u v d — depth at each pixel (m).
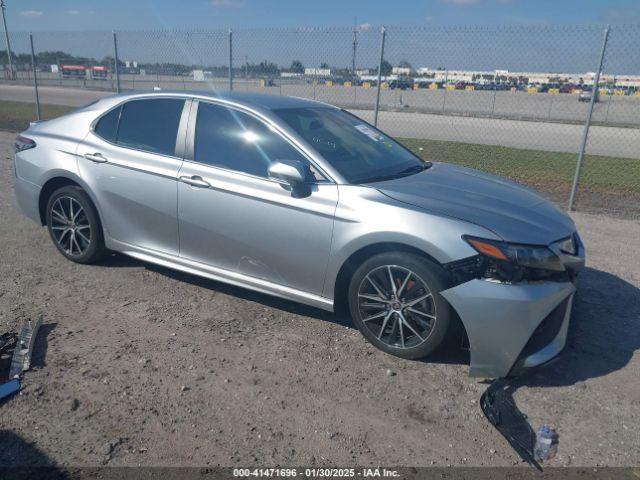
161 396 3.10
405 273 3.46
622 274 5.22
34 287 4.49
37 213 5.09
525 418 3.04
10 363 3.36
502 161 12.58
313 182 3.75
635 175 11.16
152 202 4.34
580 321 4.21
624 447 2.82
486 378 3.41
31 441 2.71
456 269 3.30
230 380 3.29
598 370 3.55
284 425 2.90
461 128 19.61
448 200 3.62
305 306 4.33
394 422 2.97
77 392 3.10
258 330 3.92
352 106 20.64
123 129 4.60
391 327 3.61
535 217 3.62
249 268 4.06
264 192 3.85
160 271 4.92
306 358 3.57
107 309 4.15
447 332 3.38
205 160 4.15
